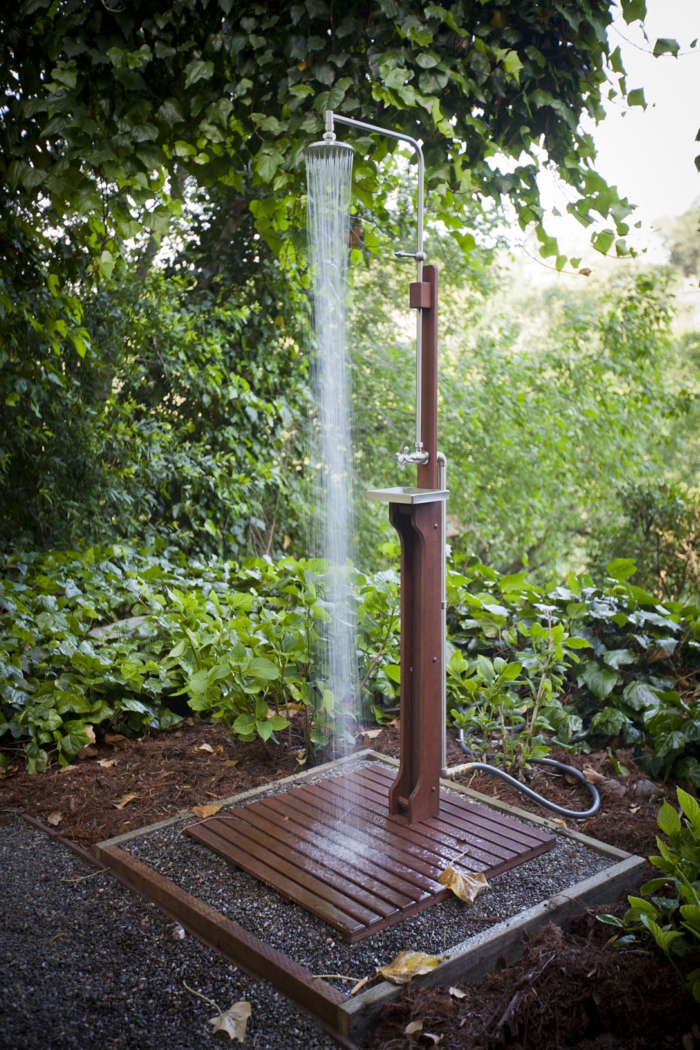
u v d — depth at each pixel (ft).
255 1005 6.14
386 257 29.22
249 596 11.93
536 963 6.49
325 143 7.95
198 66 10.24
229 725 11.19
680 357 40.37
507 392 31.01
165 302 22.12
